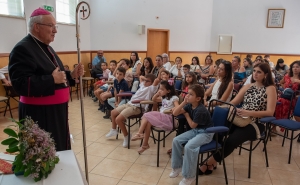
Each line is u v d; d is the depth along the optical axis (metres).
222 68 2.67
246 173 2.37
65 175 1.12
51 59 1.72
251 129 2.24
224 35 8.64
